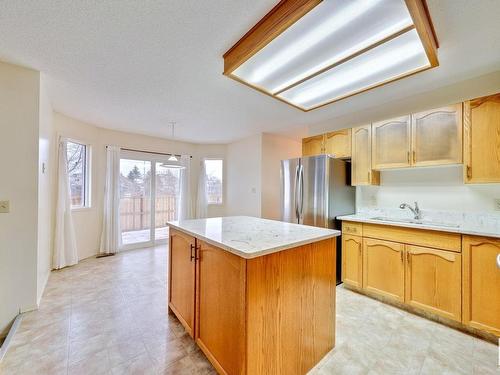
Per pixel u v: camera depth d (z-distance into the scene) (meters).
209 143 5.53
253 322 1.24
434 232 2.09
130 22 1.58
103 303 2.39
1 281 2.07
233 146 5.33
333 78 2.15
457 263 1.96
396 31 1.49
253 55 1.73
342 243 2.81
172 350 1.71
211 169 5.63
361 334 1.91
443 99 2.49
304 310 1.51
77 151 3.85
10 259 2.11
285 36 1.57
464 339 1.84
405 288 2.26
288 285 1.41
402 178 2.79
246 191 4.94
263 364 1.28
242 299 1.24
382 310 2.29
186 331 1.93
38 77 2.23
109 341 1.80
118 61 2.05
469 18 1.51
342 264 2.80
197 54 1.94
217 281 1.48
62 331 1.91
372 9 1.33
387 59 1.83
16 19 1.54
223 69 2.15
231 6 1.44
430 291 2.11
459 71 2.19
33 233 2.22
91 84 2.48
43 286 2.66
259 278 1.26
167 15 1.51
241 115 3.46
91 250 4.01
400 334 1.91
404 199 2.77
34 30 1.65
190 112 3.33
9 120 2.11
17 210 2.15
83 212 3.86
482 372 1.51
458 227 2.07
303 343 1.50
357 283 2.64
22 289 2.16
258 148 4.68
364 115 3.18
